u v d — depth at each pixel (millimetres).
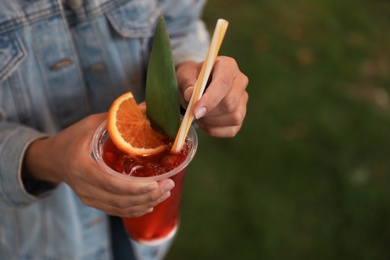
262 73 1414
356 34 1583
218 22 390
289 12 1639
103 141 482
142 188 429
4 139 531
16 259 708
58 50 564
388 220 1106
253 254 1044
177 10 647
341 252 1054
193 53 624
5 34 536
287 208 1119
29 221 667
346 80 1425
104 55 598
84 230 681
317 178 1176
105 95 624
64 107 604
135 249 708
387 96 1393
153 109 476
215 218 1098
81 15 569
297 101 1349
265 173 1183
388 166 1211
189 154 478
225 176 1175
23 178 553
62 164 478
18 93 566
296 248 1056
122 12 588
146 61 642
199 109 432
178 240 1060
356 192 1148
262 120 1294
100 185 448
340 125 1293
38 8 539
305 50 1506
